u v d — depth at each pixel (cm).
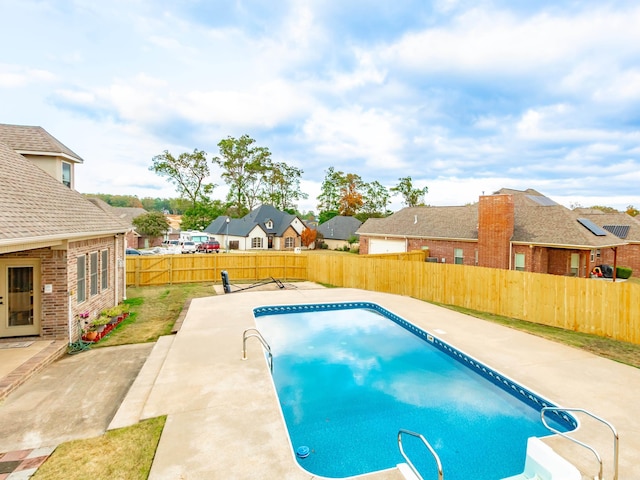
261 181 6638
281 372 931
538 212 2133
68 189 1324
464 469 546
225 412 600
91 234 1023
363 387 841
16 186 893
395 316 1319
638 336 998
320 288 1859
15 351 837
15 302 922
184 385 701
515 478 504
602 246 1795
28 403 639
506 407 737
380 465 559
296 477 444
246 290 1788
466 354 908
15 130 1371
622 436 545
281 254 2177
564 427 630
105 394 678
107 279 1343
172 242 4859
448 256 2419
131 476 442
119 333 1067
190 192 6109
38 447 509
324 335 1220
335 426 673
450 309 1416
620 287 1034
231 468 459
